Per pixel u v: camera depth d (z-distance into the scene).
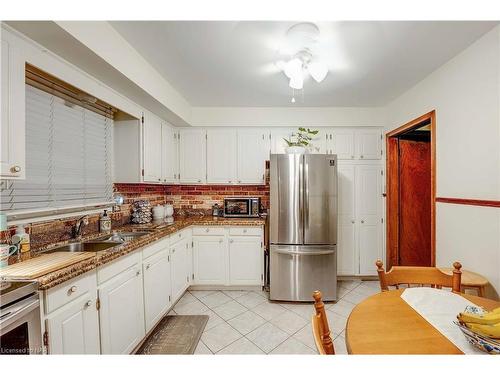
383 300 1.11
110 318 1.45
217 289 2.91
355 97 2.84
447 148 2.02
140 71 1.92
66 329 1.14
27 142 1.52
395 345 0.79
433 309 1.02
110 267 1.46
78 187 1.95
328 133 3.20
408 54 1.91
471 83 1.78
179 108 2.75
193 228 2.86
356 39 1.71
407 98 2.63
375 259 3.16
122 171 2.38
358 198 3.18
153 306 1.97
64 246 1.68
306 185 2.57
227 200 3.19
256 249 2.82
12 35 1.16
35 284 0.99
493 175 1.61
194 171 3.25
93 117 2.11
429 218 3.12
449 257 1.99
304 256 2.57
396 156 3.06
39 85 1.56
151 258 1.95
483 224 1.68
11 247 1.35
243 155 3.24
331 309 2.42
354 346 0.79
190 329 2.07
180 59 1.99
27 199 1.53
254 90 2.65
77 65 1.56
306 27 1.55
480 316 0.77
